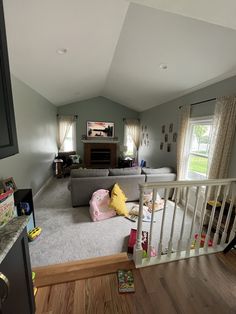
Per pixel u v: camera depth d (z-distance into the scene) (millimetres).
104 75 4223
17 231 940
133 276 1575
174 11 1188
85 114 6695
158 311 1288
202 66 2654
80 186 3189
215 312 1289
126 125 7109
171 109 4449
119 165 6824
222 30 1886
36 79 3289
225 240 2000
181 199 3545
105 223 2715
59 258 1963
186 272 1634
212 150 2768
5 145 994
